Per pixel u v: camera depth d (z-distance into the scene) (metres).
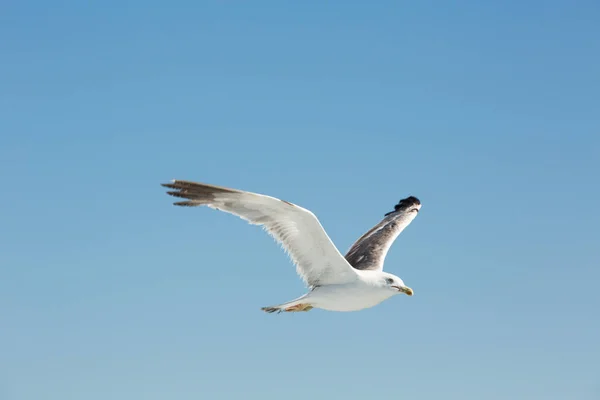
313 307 15.20
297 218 13.96
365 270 16.30
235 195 13.86
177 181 13.98
